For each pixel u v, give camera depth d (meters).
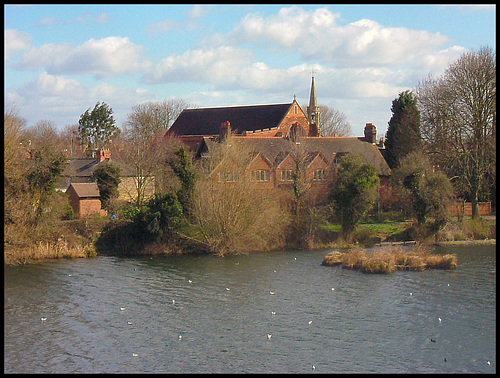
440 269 53.75
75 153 145.62
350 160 72.31
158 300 43.00
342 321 37.12
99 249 65.31
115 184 78.38
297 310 39.97
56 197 63.00
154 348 32.47
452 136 76.19
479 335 33.97
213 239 64.56
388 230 72.81
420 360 30.20
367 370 29.00
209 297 43.97
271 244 68.31
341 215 70.94
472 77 73.31
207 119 122.44
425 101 82.81
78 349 32.34
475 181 74.56
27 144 66.25
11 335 34.72
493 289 45.22
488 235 72.19
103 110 163.00
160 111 140.88
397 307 40.25
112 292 45.56
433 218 72.12
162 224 65.50
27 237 60.00
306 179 75.81
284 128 115.12
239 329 35.75
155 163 82.19
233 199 64.81
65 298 43.56
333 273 52.81
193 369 29.38
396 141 98.69
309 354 31.28
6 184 57.53
